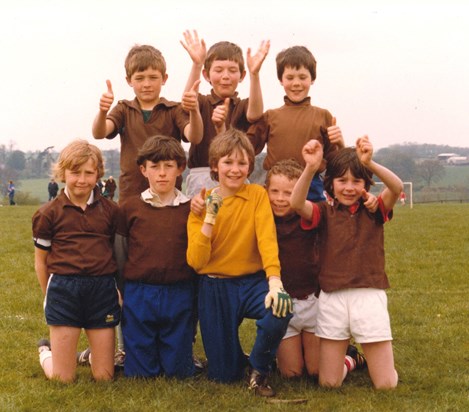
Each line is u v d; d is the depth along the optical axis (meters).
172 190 5.23
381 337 4.85
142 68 5.52
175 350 5.10
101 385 4.97
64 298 4.97
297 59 5.59
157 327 5.17
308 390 4.93
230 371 5.05
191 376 5.16
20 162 84.00
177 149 5.11
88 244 5.02
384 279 4.94
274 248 4.88
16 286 9.73
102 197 5.18
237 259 4.99
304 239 5.21
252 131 5.71
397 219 23.62
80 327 5.09
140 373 5.14
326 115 5.70
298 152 5.60
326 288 4.93
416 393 4.87
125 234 5.20
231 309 4.98
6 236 18.06
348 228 4.94
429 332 6.73
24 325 7.12
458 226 19.80
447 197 60.59
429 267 11.66
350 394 4.84
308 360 5.28
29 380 5.22
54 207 5.03
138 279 5.12
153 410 4.48
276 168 5.21
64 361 5.05
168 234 5.10
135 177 5.61
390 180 4.73
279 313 4.58
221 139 5.00
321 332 4.98
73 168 4.95
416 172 71.69
